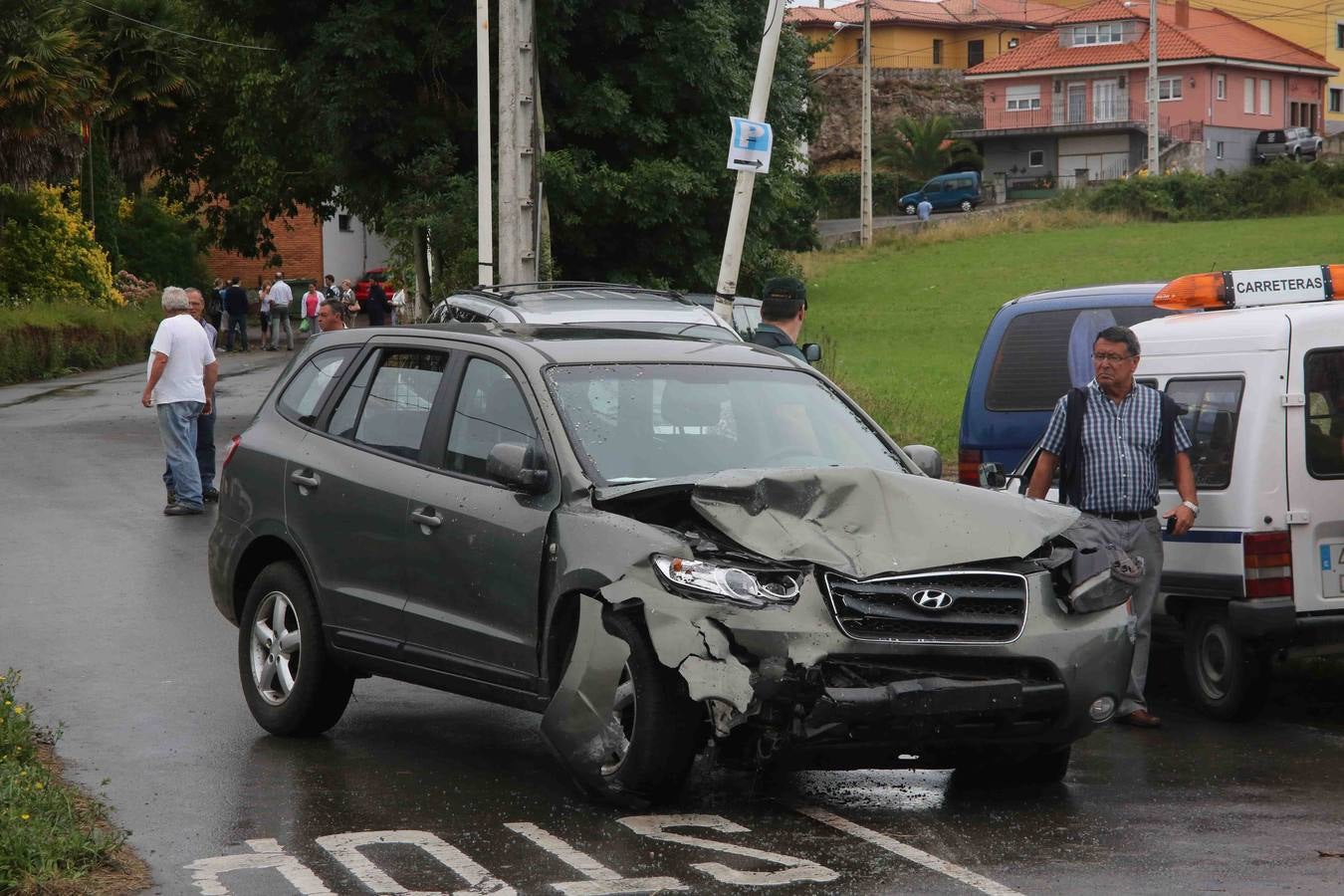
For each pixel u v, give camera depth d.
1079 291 15.57
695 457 9.93
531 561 9.45
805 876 7.92
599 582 8.91
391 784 9.74
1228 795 9.62
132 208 79.69
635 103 39.31
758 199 41.00
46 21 53.75
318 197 63.34
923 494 9.20
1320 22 127.38
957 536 8.97
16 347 46.50
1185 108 114.44
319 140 40.28
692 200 39.19
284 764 10.27
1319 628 11.59
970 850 8.38
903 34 142.25
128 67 66.19
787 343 13.17
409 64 37.91
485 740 10.99
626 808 9.20
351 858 8.24
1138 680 11.65
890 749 8.73
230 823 8.89
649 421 10.05
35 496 23.16
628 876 7.92
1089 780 10.05
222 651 13.76
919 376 40.84
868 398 30.36
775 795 9.53
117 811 9.13
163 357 21.45
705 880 7.85
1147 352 12.62
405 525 10.30
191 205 72.88
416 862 8.17
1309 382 11.69
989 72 121.81
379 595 10.46
